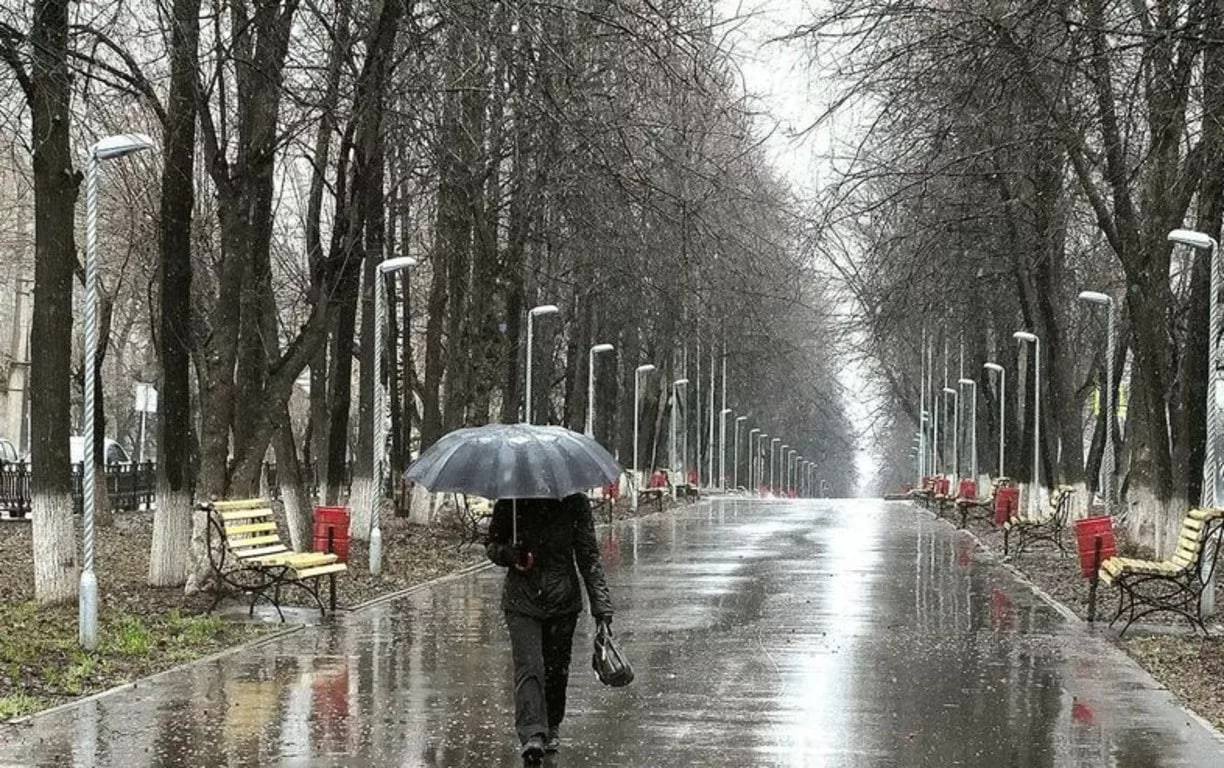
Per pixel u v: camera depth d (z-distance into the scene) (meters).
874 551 32.88
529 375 40.62
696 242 30.27
